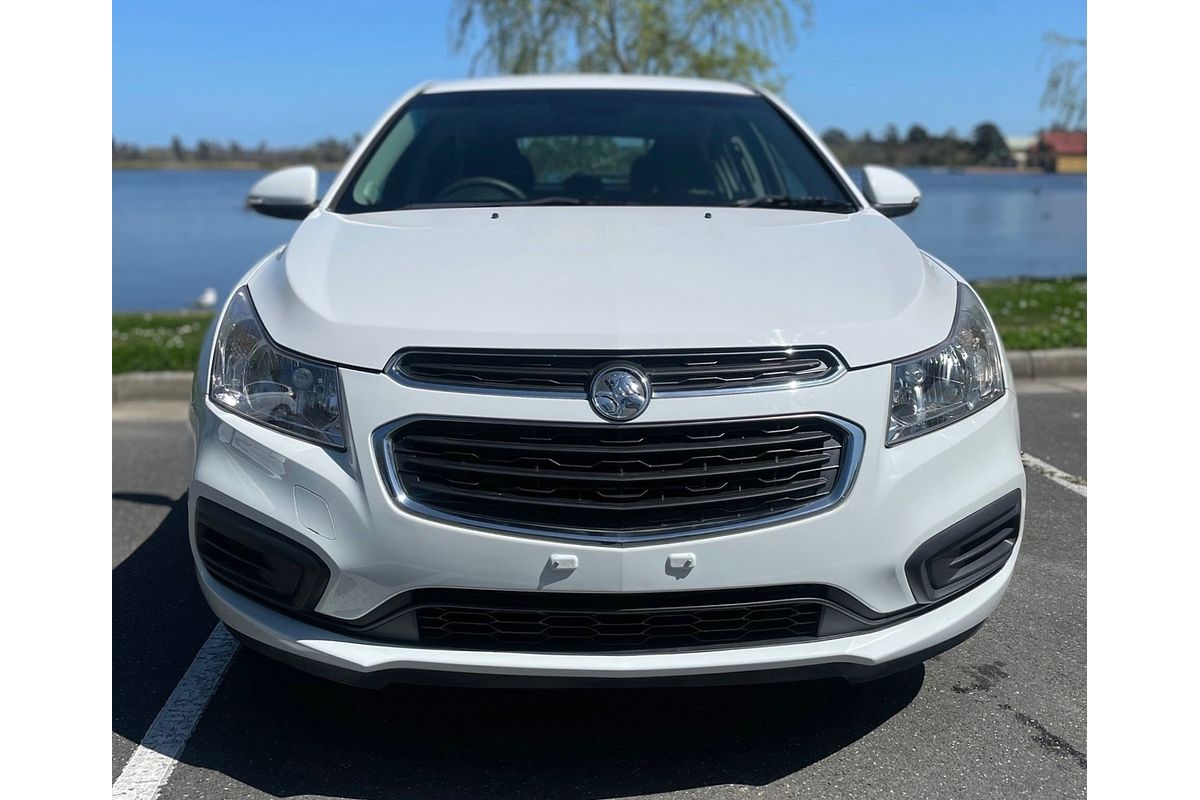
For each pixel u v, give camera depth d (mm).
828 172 3336
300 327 2162
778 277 2293
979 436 2215
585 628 2029
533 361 2031
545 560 1986
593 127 3436
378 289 2223
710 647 2045
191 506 2238
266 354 2172
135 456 4934
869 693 2555
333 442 2059
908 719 2436
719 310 2123
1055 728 2391
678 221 2756
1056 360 6379
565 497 2006
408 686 2580
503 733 2375
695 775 2211
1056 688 2574
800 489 2047
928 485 2119
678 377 2033
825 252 2492
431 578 2008
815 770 2229
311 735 2371
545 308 2109
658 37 10469
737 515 2025
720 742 2338
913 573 2117
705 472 2012
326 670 2086
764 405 2035
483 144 3350
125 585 3307
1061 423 5203
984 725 2404
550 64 10664
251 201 3297
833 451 2072
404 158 3287
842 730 2389
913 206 3406
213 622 3023
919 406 2146
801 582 2037
